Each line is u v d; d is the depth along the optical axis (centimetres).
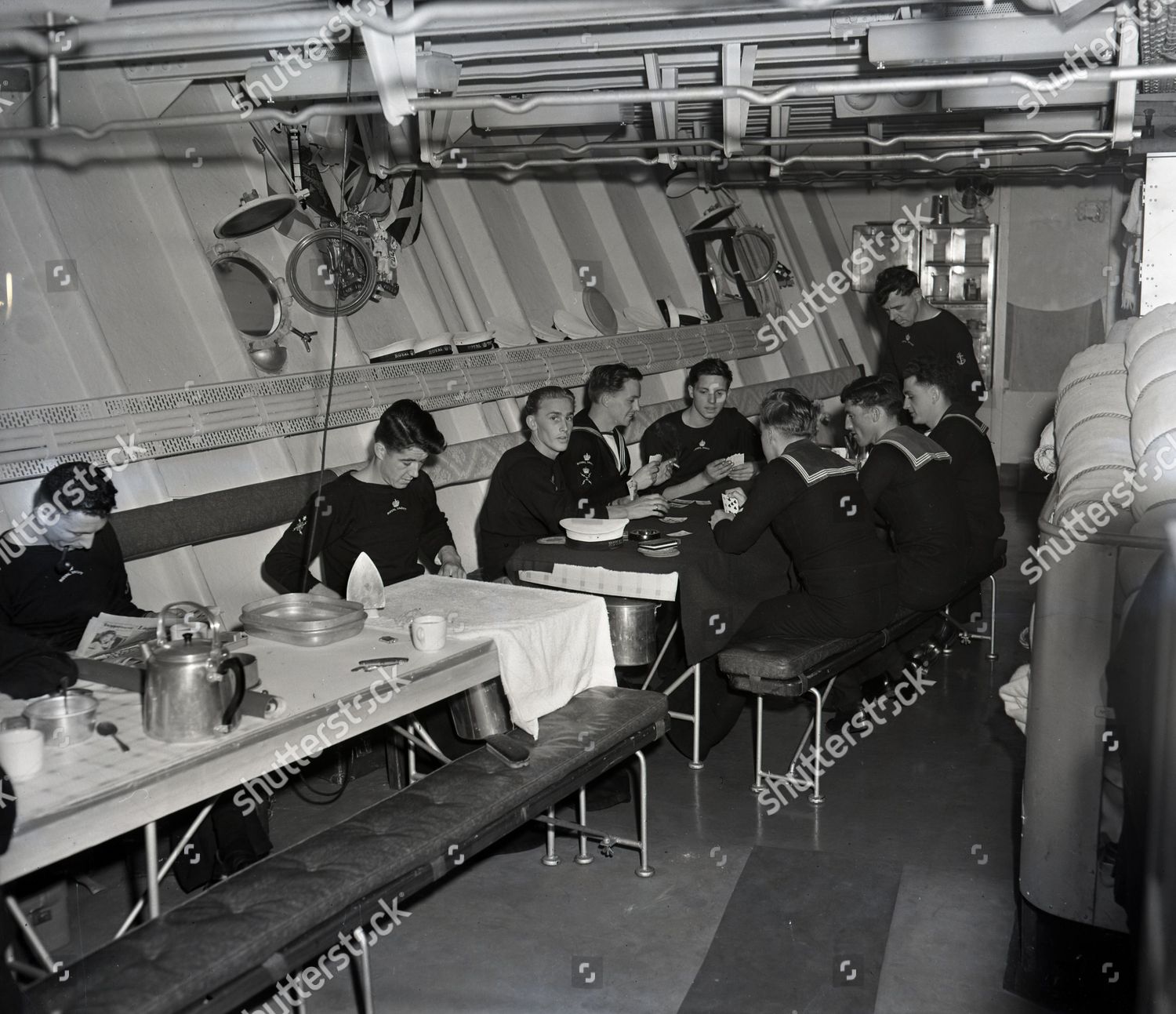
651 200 804
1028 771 285
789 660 386
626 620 409
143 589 423
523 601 347
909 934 319
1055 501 297
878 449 457
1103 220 980
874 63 361
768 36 371
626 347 701
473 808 277
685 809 404
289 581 387
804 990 291
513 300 642
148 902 231
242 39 341
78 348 414
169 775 220
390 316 568
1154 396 289
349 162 522
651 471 512
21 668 260
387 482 404
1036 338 1022
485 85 477
